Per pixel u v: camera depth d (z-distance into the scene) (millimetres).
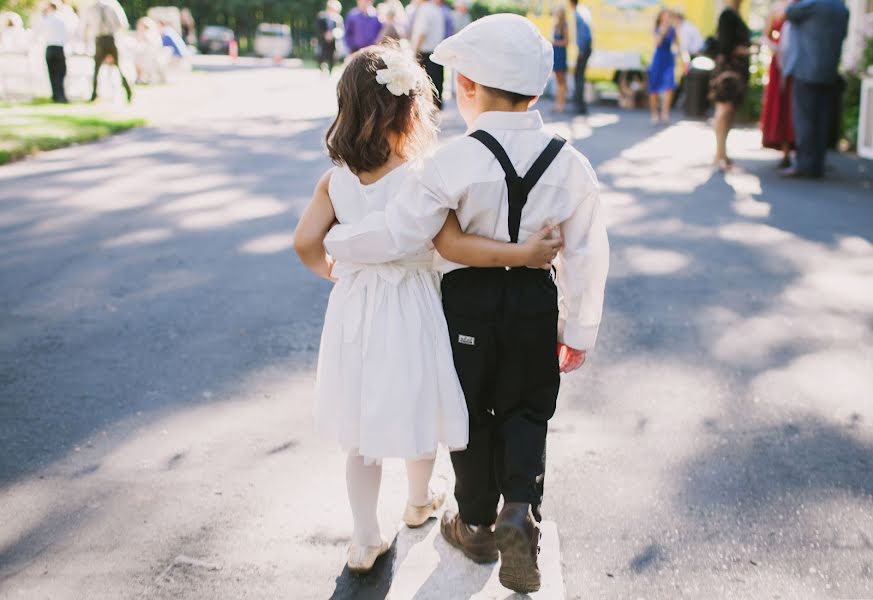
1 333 4465
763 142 9273
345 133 2330
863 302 5023
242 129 11992
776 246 6203
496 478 2506
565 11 14492
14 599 2473
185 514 2896
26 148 9547
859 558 2670
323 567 2629
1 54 15414
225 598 2490
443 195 2229
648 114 14984
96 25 14555
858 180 8750
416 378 2322
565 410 3666
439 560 2625
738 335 4520
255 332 4531
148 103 15258
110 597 2488
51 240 6207
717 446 3361
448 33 12844
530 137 2289
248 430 3479
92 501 2965
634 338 4480
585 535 2783
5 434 3414
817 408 3689
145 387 3863
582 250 2346
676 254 6004
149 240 6238
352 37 15188
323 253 2494
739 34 8938
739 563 2645
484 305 2303
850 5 11969
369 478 2527
